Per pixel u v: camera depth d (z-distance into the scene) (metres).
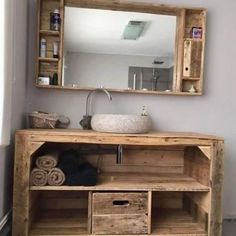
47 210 2.09
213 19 2.22
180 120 2.22
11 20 1.40
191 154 2.06
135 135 1.72
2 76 1.35
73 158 1.78
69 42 2.09
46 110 2.11
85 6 2.10
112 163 2.15
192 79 2.16
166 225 1.88
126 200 1.74
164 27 2.17
